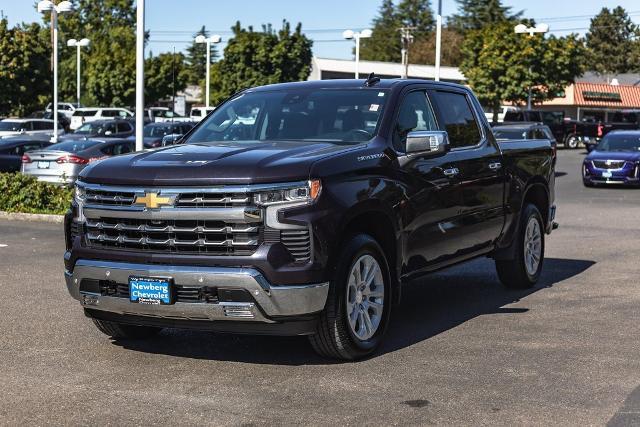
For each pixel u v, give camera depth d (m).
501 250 8.95
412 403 5.32
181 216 5.83
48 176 19.56
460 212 7.68
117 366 6.20
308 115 7.21
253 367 6.16
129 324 6.32
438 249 7.38
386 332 7.17
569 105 71.69
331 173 6.02
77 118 51.69
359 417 5.05
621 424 4.93
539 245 9.50
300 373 5.99
